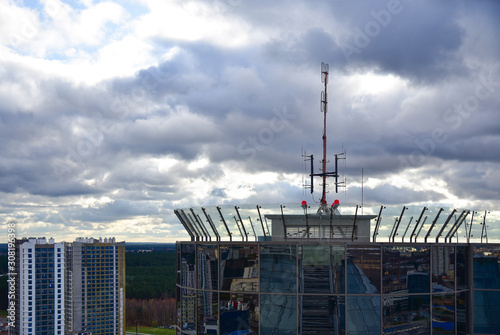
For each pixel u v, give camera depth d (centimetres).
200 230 2531
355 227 2325
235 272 2342
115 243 16888
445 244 2409
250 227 2395
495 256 2558
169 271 19038
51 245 15475
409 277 2284
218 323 2350
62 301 15562
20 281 14975
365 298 2212
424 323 2295
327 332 2209
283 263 2272
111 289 16700
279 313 2253
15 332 15100
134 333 16912
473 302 2538
